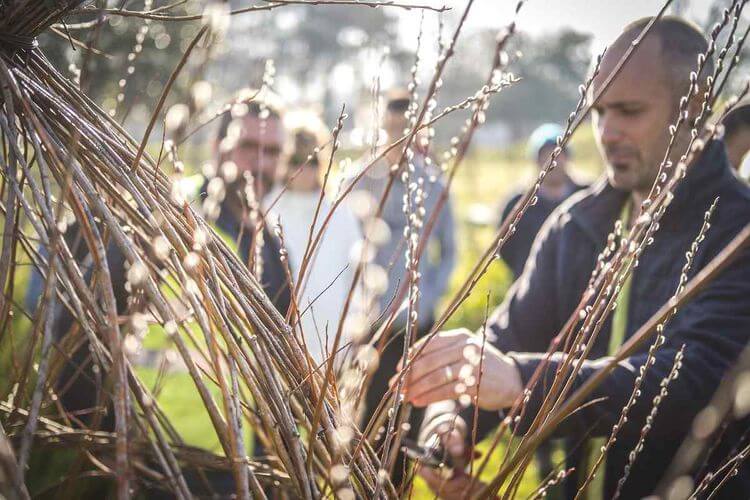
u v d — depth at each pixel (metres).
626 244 0.96
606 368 0.75
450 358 1.21
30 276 1.54
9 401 1.07
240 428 0.74
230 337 0.82
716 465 1.39
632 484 1.51
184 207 0.91
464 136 1.00
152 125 0.89
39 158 0.84
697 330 1.42
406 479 1.00
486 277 7.37
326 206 2.67
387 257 2.59
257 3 0.94
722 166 1.54
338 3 0.97
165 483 1.02
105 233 0.98
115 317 0.74
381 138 1.19
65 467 1.16
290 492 1.02
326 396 0.92
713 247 1.50
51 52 1.29
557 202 4.27
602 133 1.57
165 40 1.39
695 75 0.95
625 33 1.53
